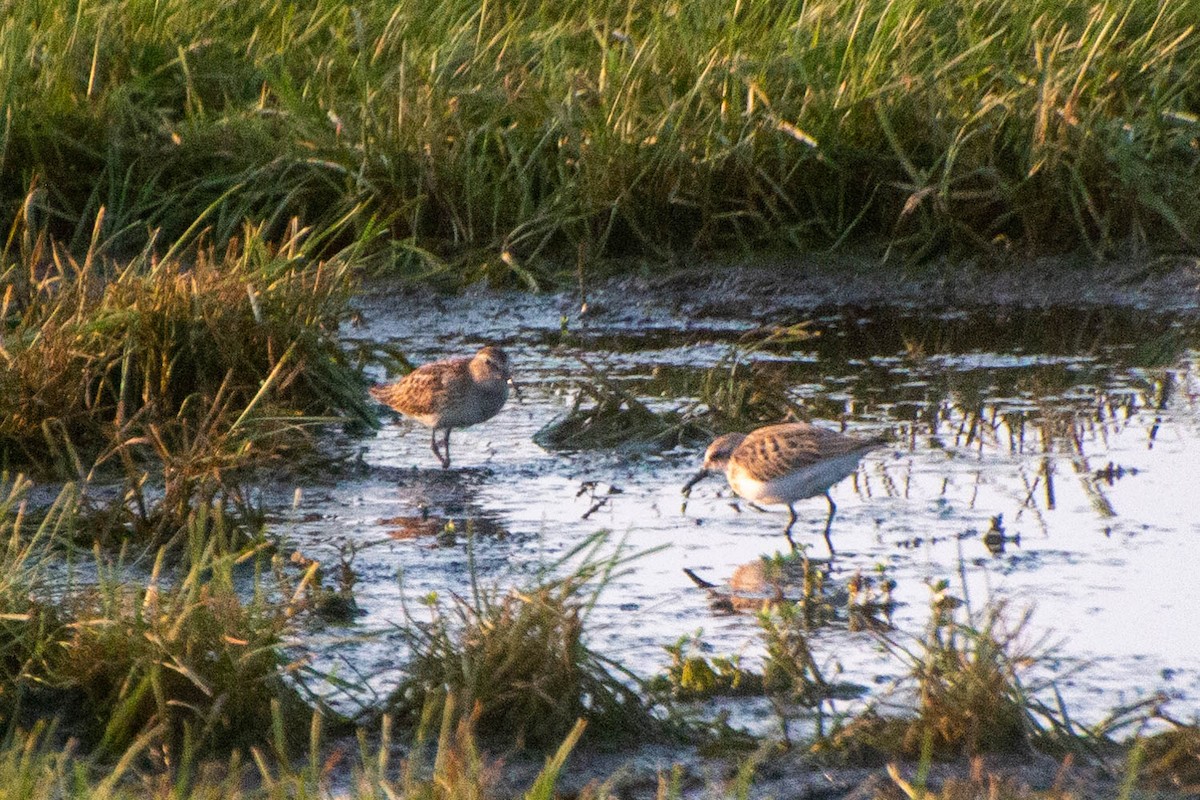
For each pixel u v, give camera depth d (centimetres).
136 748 682
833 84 1911
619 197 1827
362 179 1777
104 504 1152
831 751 762
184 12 2048
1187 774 732
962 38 1975
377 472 1266
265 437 1226
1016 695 774
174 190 1798
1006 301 1750
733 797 715
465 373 1275
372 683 848
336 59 1992
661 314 1725
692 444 1345
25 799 649
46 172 1806
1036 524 1106
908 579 1005
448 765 679
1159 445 1286
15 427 1241
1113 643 895
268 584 990
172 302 1333
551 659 797
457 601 852
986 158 1842
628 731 790
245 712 785
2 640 829
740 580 1016
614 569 1030
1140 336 1623
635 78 1902
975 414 1382
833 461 1106
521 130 1883
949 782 698
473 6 2161
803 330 1661
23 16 1947
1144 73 1934
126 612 857
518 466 1285
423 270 1811
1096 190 1834
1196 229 1820
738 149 1830
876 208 1875
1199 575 998
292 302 1396
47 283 1413
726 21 2020
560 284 1806
